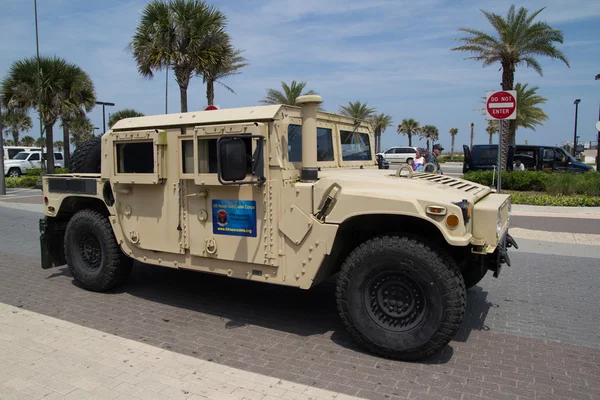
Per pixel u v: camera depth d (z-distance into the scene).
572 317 4.86
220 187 4.39
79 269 5.66
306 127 4.14
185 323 4.65
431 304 3.59
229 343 4.16
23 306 5.15
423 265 3.57
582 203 13.65
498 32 19.95
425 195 3.72
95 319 4.75
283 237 4.14
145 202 4.91
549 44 19.36
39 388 3.32
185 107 15.80
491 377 3.53
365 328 3.83
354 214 3.79
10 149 30.95
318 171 4.51
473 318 4.83
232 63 16.61
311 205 4.00
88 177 5.56
